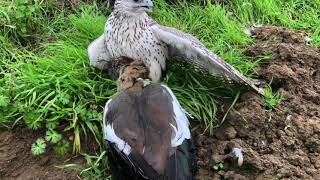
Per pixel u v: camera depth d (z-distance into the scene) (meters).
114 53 1.75
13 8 1.97
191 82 1.81
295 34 2.00
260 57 1.91
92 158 1.68
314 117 1.77
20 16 1.96
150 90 1.59
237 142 1.70
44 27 2.00
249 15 2.11
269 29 2.02
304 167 1.66
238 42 1.98
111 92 1.77
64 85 1.77
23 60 1.88
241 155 1.66
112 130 1.53
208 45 1.95
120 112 1.55
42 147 1.69
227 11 2.12
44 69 1.83
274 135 1.73
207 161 1.68
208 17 2.05
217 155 1.68
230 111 1.75
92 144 1.70
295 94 1.83
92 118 1.72
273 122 1.75
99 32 1.96
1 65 1.85
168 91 1.60
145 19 1.70
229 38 1.99
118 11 1.71
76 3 2.07
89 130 1.72
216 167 1.66
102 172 1.66
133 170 1.49
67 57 1.87
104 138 1.60
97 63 1.80
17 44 1.96
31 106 1.73
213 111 1.76
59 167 1.67
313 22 2.10
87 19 1.99
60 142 1.70
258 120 1.73
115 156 1.52
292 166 1.66
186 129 1.54
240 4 2.13
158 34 1.71
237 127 1.73
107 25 1.74
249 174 1.65
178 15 2.08
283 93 1.81
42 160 1.68
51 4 2.06
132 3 1.67
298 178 1.63
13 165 1.68
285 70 1.85
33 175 1.67
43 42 1.96
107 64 1.80
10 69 1.83
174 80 1.81
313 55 1.92
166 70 1.82
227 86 1.81
